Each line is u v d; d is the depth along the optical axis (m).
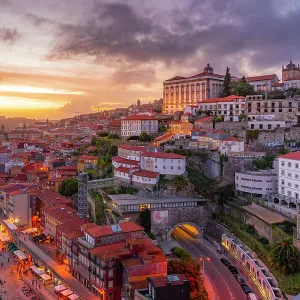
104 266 116.25
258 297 122.56
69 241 141.00
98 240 125.69
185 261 124.69
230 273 138.88
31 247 162.00
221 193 186.88
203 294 117.38
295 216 148.50
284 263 121.75
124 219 155.38
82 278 131.12
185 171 196.25
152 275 114.69
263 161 192.00
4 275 147.50
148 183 188.88
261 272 121.94
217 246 163.88
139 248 122.50
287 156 163.00
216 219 178.75
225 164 194.75
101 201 186.62
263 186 174.38
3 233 193.12
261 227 150.38
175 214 174.12
